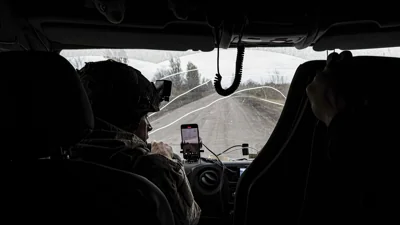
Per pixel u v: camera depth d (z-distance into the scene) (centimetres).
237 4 138
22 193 84
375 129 72
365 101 75
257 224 124
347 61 82
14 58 87
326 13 145
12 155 87
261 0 139
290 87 120
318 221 85
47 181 86
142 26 159
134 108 137
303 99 117
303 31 153
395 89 75
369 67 79
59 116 88
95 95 131
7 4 144
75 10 150
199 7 138
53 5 148
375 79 77
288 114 120
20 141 86
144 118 155
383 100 75
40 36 171
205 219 210
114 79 132
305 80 117
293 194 119
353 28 161
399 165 72
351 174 74
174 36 170
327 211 82
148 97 145
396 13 145
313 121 111
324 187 86
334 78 80
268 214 122
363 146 72
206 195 208
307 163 115
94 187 88
